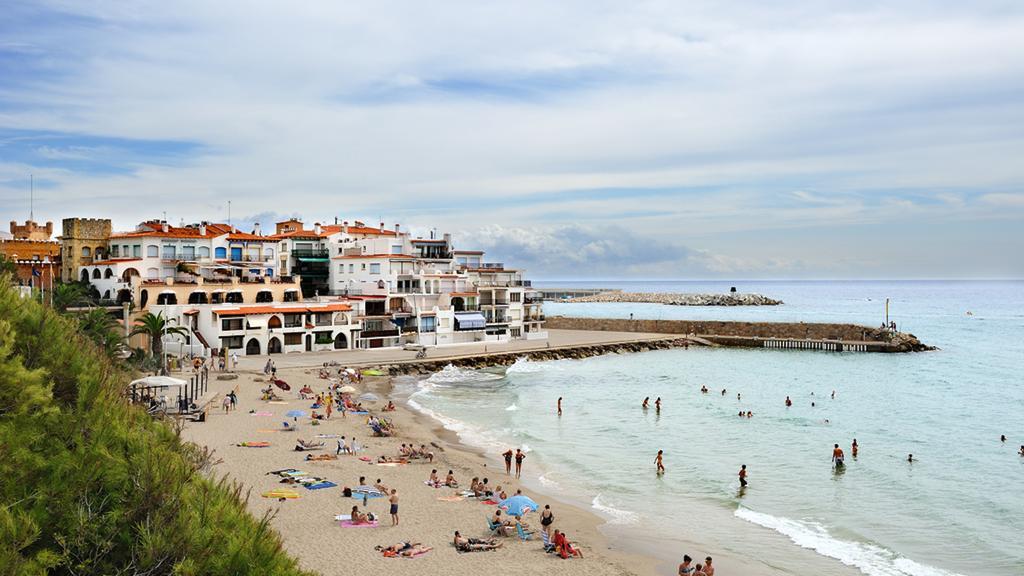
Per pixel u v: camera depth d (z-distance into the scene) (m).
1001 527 47.06
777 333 181.50
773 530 45.53
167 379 66.69
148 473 14.00
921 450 69.38
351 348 130.00
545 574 36.94
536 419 82.06
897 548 43.06
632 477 57.88
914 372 129.50
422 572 36.34
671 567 39.00
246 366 105.12
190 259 130.75
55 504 13.20
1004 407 94.31
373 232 171.00
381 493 49.00
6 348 14.03
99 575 12.95
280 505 45.31
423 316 141.25
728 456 65.75
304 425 69.88
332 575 35.38
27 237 149.62
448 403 91.75
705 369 132.25
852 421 83.75
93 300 112.88
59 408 14.19
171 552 13.35
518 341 158.50
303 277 151.75
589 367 133.50
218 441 61.09
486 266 165.00
